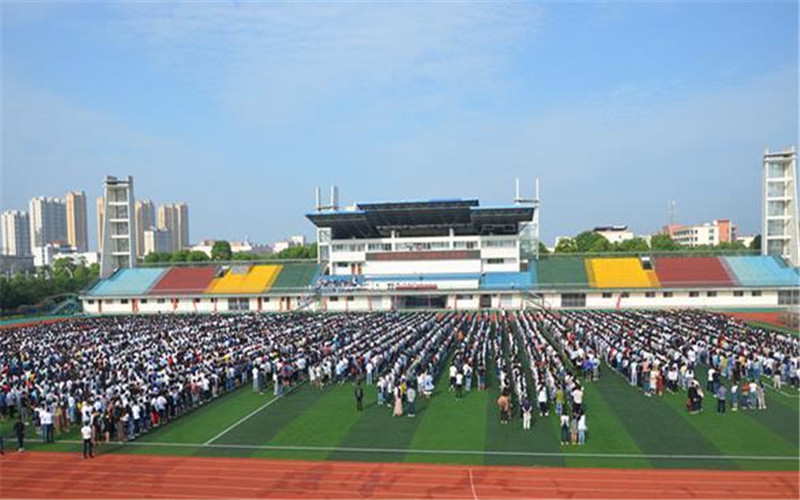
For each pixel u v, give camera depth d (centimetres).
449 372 4697
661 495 2330
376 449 2928
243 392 4175
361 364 4522
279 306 10700
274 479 2588
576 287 9975
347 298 10544
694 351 4622
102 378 3841
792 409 3456
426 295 10375
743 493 2338
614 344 4953
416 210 10500
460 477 2556
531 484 2464
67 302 11262
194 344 5416
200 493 2459
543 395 3431
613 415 3419
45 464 2833
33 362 4644
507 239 10719
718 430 3102
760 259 10312
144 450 2994
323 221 11088
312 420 3444
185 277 11494
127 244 12044
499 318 8138
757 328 6222
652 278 10056
